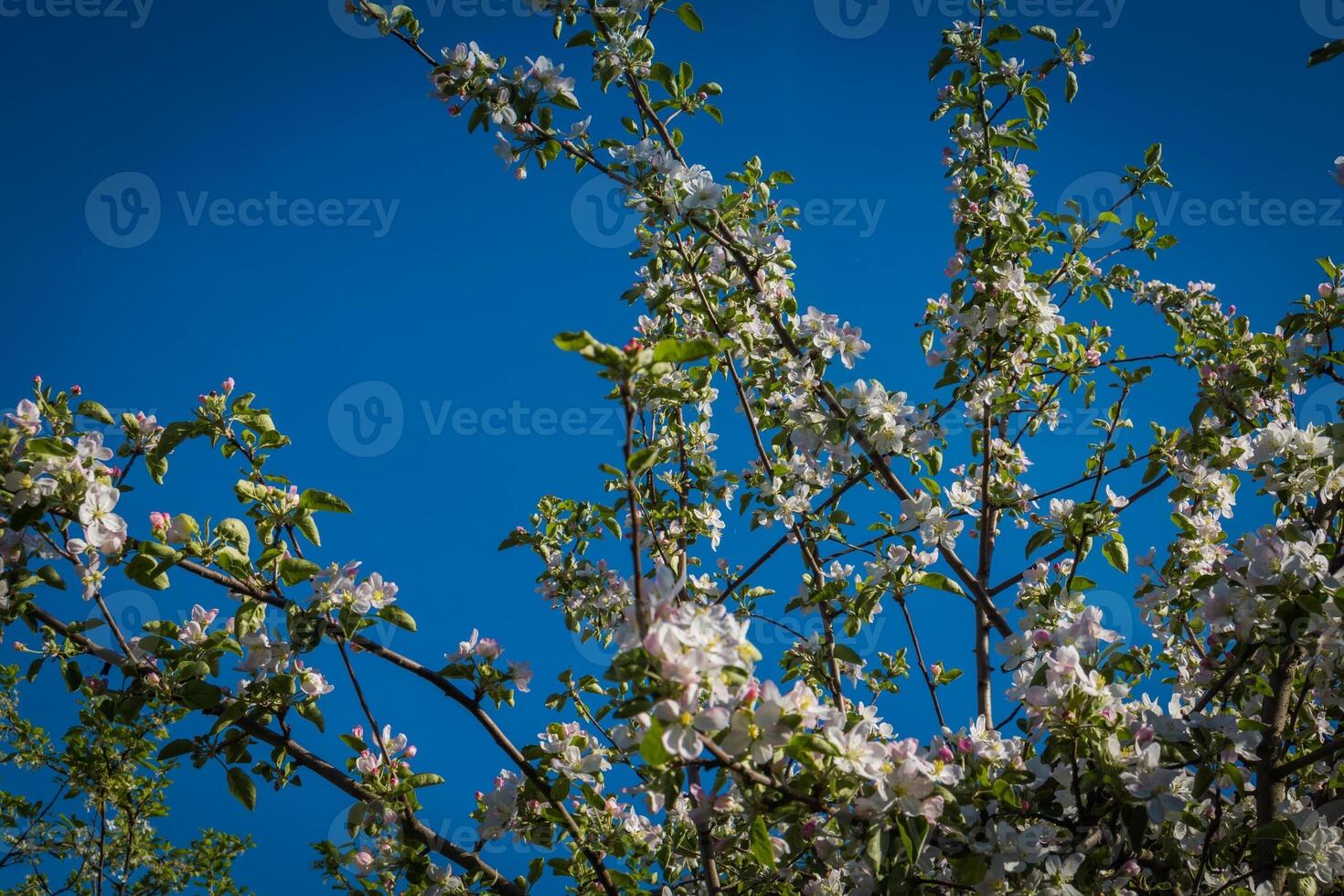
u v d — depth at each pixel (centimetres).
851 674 503
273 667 320
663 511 509
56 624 331
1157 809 266
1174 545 420
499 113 428
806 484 470
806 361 438
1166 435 460
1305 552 296
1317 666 342
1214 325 505
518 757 343
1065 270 486
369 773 336
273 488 322
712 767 227
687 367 503
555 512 515
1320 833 316
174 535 308
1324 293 423
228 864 628
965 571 456
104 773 505
